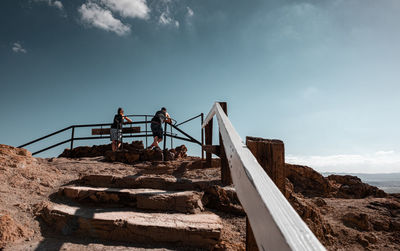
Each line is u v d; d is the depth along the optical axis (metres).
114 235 2.54
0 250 2.18
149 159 6.54
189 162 5.55
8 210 2.78
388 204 5.03
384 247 3.54
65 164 5.62
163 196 3.11
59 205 3.09
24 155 4.79
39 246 2.31
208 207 3.46
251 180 0.68
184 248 2.40
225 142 1.30
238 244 2.54
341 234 3.82
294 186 5.93
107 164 5.91
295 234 0.44
